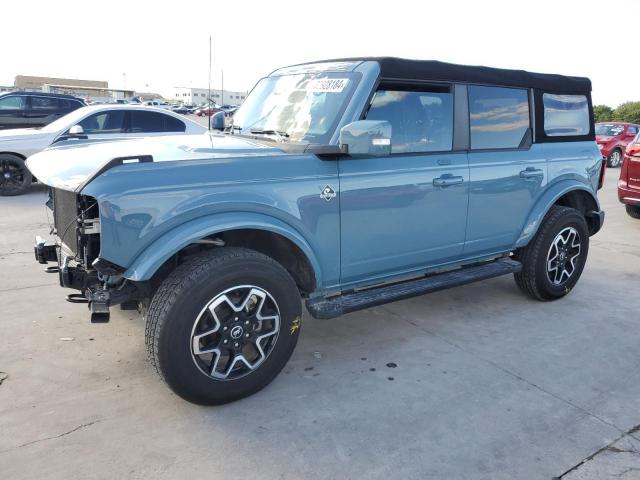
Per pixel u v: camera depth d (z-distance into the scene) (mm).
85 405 3117
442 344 4074
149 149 3254
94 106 10148
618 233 8117
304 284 3506
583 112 5117
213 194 2912
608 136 19328
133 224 2725
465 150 4086
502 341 4148
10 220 7695
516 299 5094
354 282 3693
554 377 3602
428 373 3615
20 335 3986
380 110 3574
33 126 12828
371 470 2631
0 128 12484
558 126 4863
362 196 3479
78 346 3840
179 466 2625
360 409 3160
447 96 3953
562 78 4879
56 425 2918
